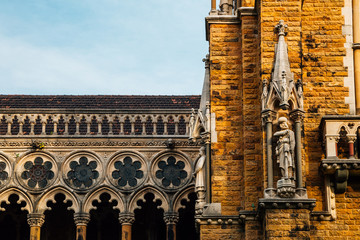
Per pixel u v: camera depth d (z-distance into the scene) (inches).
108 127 1695.4
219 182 1370.6
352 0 1405.0
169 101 1814.7
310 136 1352.1
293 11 1368.1
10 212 1644.9
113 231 1657.2
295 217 1263.5
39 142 1603.1
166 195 1592.0
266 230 1263.5
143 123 1627.7
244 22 1413.6
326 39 1391.5
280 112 1314.0
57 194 1603.1
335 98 1370.6
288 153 1278.3
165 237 1654.8
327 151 1315.2
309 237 1256.8
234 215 1349.7
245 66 1396.4
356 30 1393.9
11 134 1625.2
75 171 1600.6
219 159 1378.0
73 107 1793.8
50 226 1657.2
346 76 1378.0
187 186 1592.0
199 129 1425.9
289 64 1343.5
